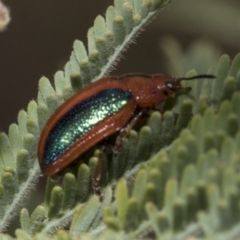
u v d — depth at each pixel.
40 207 0.06
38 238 0.05
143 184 0.05
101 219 0.05
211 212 0.05
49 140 0.06
